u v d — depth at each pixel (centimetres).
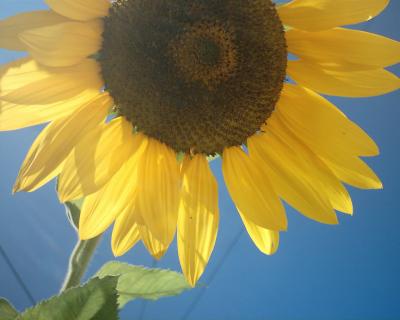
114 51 40
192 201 43
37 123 38
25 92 36
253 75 43
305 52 45
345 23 43
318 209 44
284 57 44
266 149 46
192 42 41
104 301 34
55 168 37
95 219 39
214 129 43
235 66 43
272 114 46
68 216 39
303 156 46
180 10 41
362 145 45
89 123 39
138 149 41
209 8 42
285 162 46
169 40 41
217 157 46
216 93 43
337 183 45
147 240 39
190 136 43
